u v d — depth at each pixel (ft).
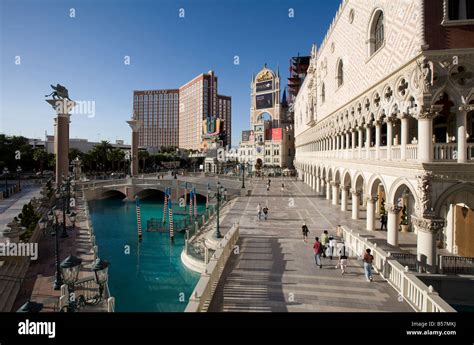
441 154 58.44
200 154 472.03
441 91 57.06
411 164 61.93
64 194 97.35
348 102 105.81
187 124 579.89
